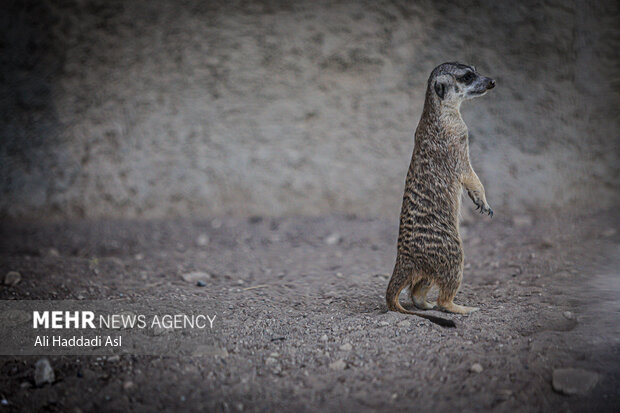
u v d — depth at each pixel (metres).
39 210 19.09
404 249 9.07
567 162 18.19
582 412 6.55
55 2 18.92
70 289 11.45
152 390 7.37
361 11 19.28
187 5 19.23
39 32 18.98
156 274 13.01
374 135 19.47
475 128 18.59
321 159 19.55
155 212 19.38
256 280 12.55
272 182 19.58
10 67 19.00
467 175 9.06
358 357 7.98
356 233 16.73
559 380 6.99
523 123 18.56
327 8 19.34
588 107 18.12
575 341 8.10
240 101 19.52
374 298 10.71
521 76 18.61
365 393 7.11
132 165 19.38
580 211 17.11
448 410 6.66
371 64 19.38
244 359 8.15
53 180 19.19
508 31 18.67
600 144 17.97
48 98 19.12
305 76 19.53
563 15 18.19
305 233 17.00
